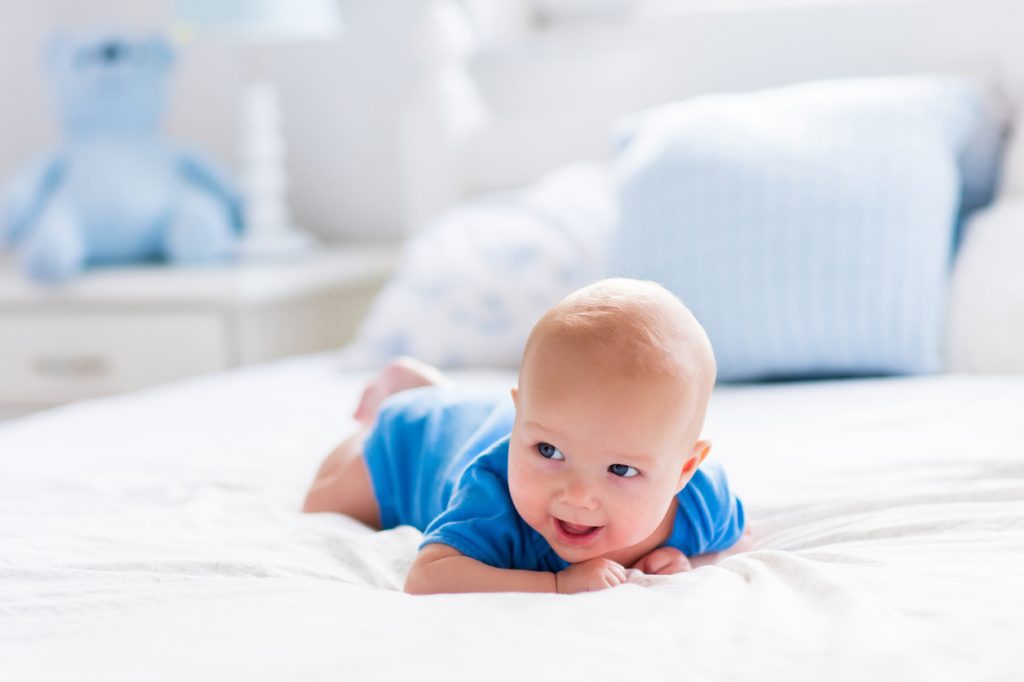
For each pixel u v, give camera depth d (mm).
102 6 2855
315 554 875
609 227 1800
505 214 1904
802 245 1526
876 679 549
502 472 824
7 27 2918
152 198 2377
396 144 2590
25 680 589
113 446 1350
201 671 588
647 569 833
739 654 589
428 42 2279
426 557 790
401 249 2568
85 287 2211
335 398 1574
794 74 2045
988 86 1846
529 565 813
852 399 1377
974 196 1739
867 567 750
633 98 2193
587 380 726
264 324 2166
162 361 2176
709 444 801
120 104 2371
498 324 1764
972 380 1396
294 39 2650
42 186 2359
